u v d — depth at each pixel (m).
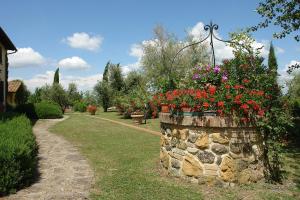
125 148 9.24
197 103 5.28
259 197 4.78
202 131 5.29
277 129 5.39
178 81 6.28
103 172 6.33
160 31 29.55
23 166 5.32
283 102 5.62
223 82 5.42
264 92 5.46
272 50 24.27
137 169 6.50
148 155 8.02
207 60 28.41
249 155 5.33
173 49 28.88
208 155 5.25
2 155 4.84
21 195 4.88
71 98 39.03
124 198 4.73
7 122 8.02
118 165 6.95
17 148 5.13
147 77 29.14
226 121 5.13
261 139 5.52
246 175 5.29
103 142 10.58
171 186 5.26
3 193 4.89
